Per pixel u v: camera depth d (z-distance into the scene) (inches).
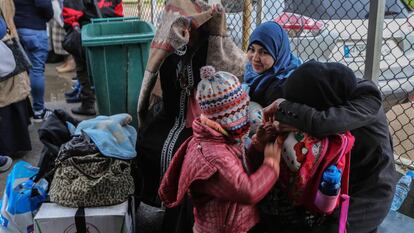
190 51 111.0
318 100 68.6
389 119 139.9
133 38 146.7
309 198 68.4
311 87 68.4
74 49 207.3
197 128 70.7
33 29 202.4
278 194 72.4
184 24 108.3
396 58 143.1
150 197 118.1
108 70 149.3
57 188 103.7
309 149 66.8
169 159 110.6
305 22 149.9
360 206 73.1
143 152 115.6
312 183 67.5
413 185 108.8
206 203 73.5
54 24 297.3
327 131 65.2
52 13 206.5
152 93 122.0
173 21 109.0
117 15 221.5
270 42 100.0
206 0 139.6
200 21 109.0
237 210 72.0
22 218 107.4
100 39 144.7
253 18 155.3
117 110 152.4
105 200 102.3
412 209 107.7
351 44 145.9
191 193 73.7
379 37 100.7
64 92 265.9
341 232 68.5
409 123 137.5
